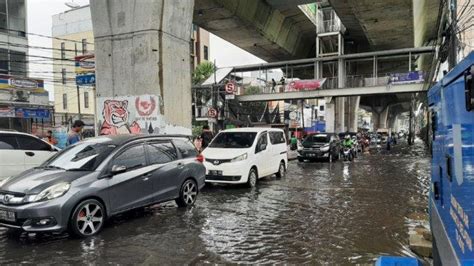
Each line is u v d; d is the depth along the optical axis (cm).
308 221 769
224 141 1274
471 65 229
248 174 1173
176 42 1244
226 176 1140
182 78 1273
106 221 724
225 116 3078
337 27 3884
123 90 1217
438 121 384
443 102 346
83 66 1805
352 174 1588
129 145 751
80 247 593
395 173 1627
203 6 2734
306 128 5109
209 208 885
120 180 705
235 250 586
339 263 535
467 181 236
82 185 641
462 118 253
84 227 642
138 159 762
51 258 544
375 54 3531
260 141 1283
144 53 1178
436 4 3153
